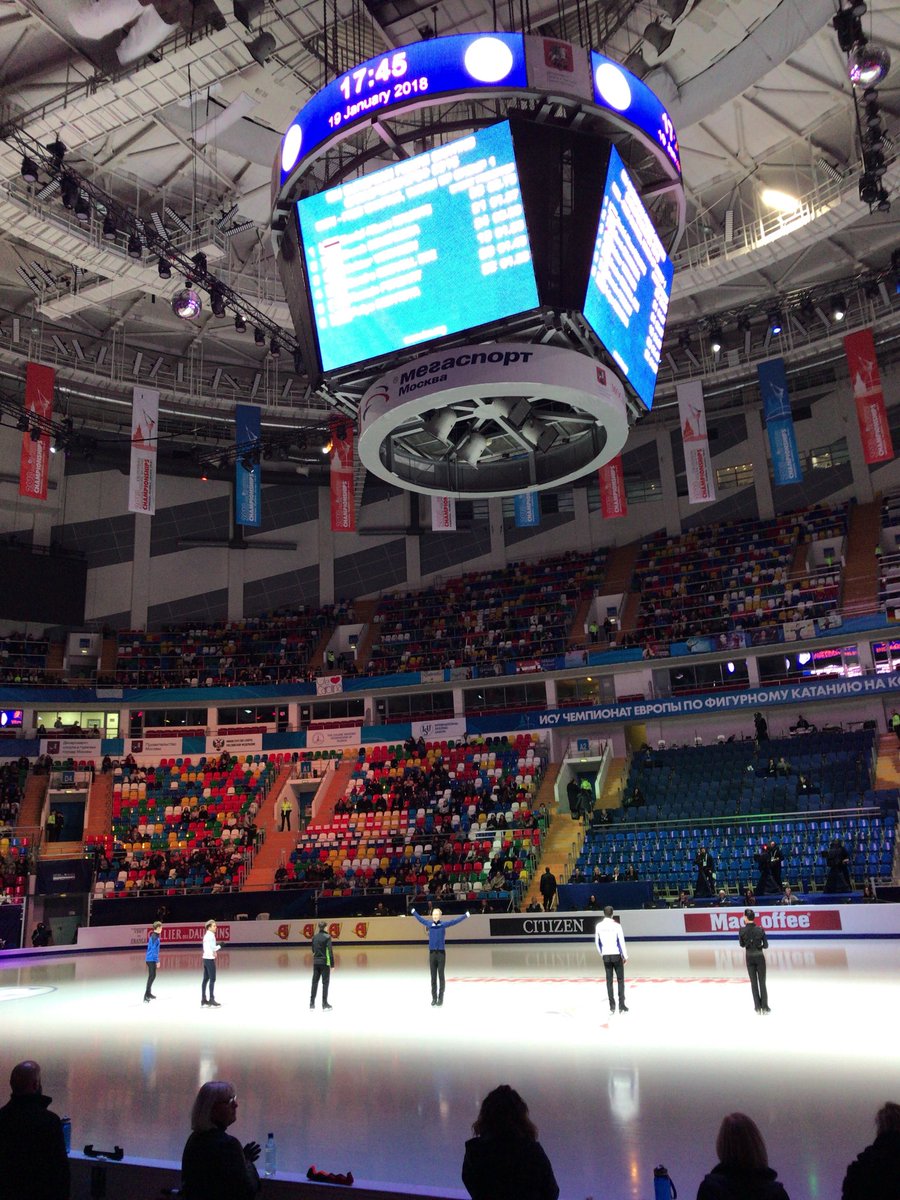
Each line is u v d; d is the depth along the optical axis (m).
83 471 47.72
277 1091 9.64
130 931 31.58
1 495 45.38
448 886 30.77
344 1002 16.36
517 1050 11.46
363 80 13.75
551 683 41.53
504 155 13.44
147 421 30.86
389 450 16.42
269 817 38.44
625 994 15.92
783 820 30.30
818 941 23.53
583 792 34.28
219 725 44.50
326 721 43.47
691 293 32.25
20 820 37.84
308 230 14.69
